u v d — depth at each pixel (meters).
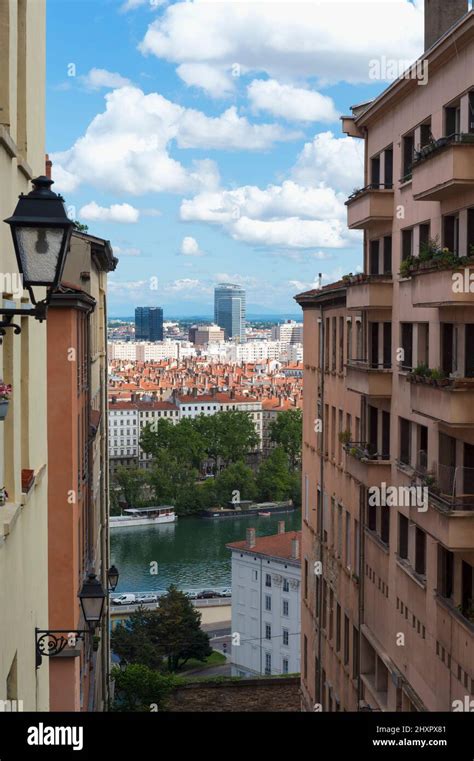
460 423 23.05
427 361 28.80
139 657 99.75
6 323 9.53
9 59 13.23
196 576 141.38
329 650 44.47
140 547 167.12
